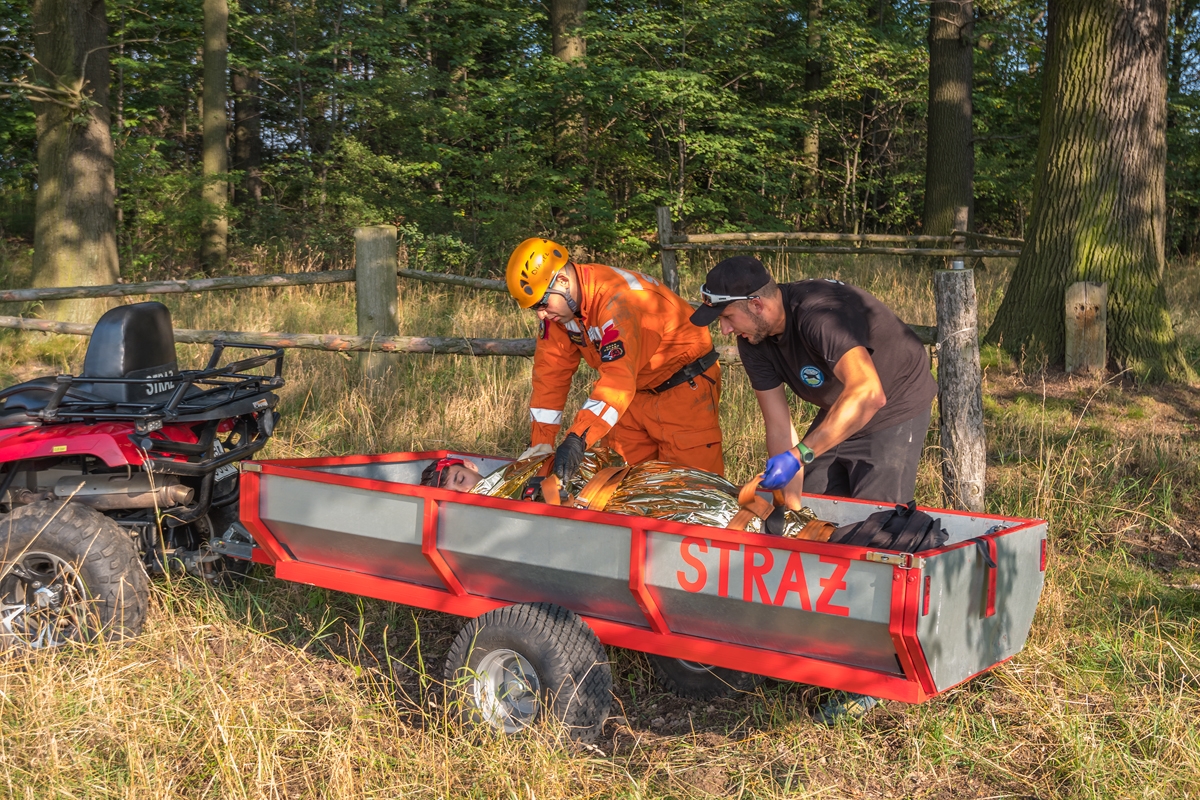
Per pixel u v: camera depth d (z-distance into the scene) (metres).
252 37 20.00
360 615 4.22
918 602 2.73
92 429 4.16
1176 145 21.16
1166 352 7.71
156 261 16.02
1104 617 4.29
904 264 14.58
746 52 18.02
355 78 17.47
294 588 4.75
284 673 3.94
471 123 16.50
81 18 10.82
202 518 4.66
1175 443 6.41
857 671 2.99
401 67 16.95
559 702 3.26
